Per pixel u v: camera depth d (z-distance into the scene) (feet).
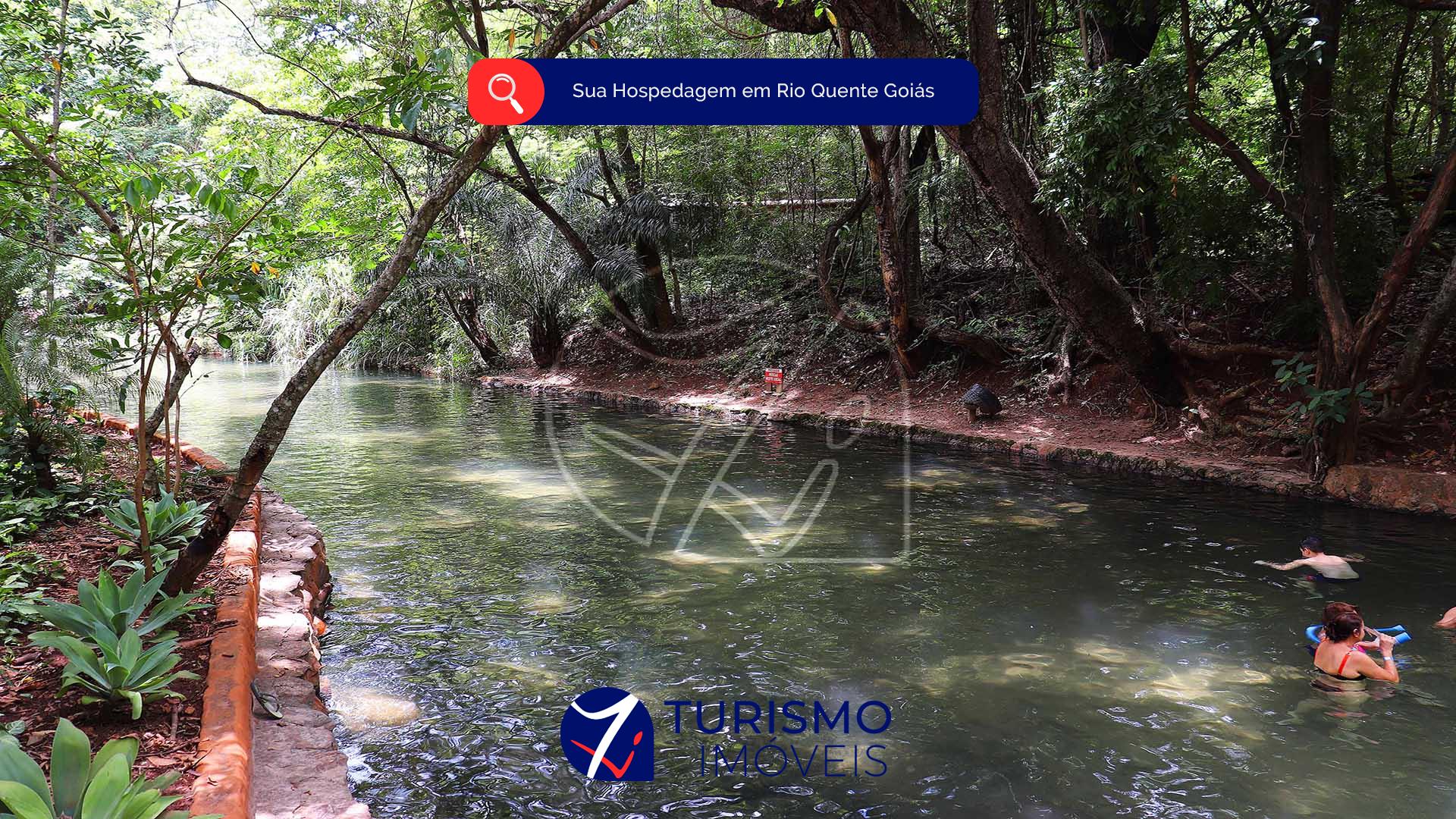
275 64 52.75
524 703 14.24
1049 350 46.68
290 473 35.78
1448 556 22.47
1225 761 12.34
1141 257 42.93
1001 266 54.54
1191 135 32.53
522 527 26.61
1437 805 11.19
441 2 18.65
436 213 13.42
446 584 20.92
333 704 14.10
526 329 78.28
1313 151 29.76
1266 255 39.81
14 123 14.62
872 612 18.70
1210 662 15.96
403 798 11.37
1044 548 23.70
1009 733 13.17
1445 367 33.27
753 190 63.10
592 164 63.46
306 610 16.65
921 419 45.42
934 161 51.47
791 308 62.95
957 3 43.62
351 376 89.10
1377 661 15.65
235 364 103.09
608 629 17.78
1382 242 35.94
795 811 11.07
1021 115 44.19
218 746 9.71
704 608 18.99
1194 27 36.09
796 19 32.60
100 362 20.92
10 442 20.54
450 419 53.57
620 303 67.92
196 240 14.64
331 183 52.47
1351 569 21.24
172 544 17.78
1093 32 39.63
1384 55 36.40
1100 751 12.65
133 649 10.96
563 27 13.94
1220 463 32.81
